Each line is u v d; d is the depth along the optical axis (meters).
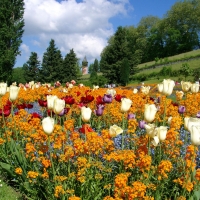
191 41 104.38
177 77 61.69
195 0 100.50
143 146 4.61
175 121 5.43
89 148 4.58
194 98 10.03
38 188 5.06
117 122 8.41
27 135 6.32
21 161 5.41
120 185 3.79
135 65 70.38
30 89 13.62
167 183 4.71
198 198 4.30
